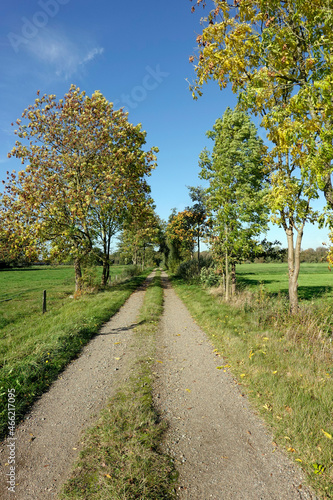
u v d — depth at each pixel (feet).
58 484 9.83
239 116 42.75
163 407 14.99
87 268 66.13
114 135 65.36
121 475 10.02
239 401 15.33
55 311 44.32
